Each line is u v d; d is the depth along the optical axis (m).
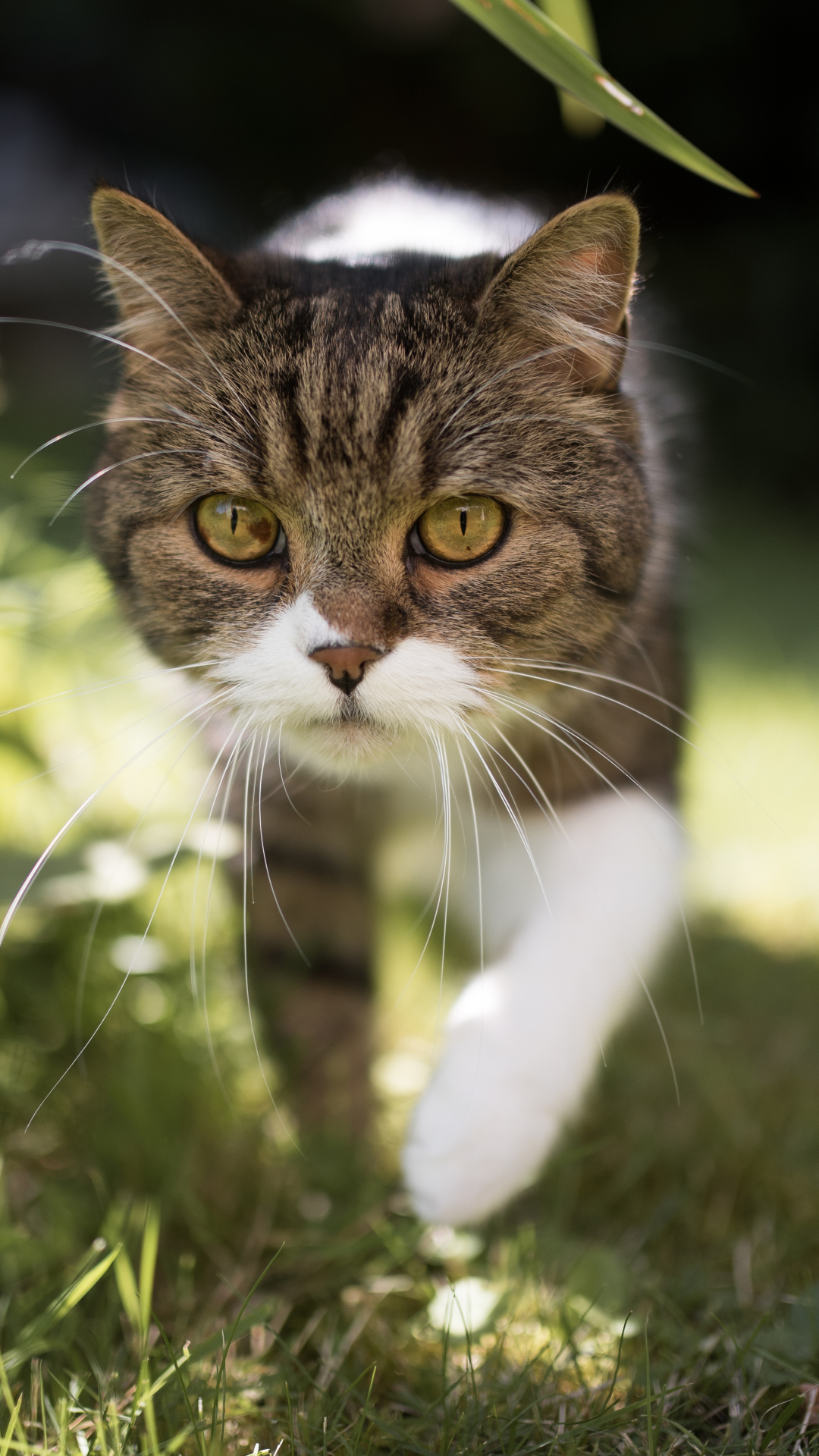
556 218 0.59
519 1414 0.55
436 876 0.67
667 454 0.68
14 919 0.67
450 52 2.15
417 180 0.82
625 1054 0.68
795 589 1.54
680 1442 0.55
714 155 2.07
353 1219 0.62
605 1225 0.62
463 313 0.60
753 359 2.02
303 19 2.16
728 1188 0.63
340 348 0.60
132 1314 0.57
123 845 0.65
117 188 0.60
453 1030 0.61
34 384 1.87
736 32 1.93
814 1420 0.55
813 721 1.02
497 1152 0.59
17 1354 0.55
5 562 0.73
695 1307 0.59
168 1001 0.66
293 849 0.66
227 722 0.62
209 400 0.60
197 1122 0.64
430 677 0.59
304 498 0.59
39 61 2.38
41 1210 0.61
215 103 2.32
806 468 2.02
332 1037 0.67
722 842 0.82
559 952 0.61
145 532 0.61
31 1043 0.66
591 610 0.61
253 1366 0.57
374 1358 0.57
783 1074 0.68
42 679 0.73
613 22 1.96
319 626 0.58
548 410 0.60
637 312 0.70
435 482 0.59
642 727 0.64
